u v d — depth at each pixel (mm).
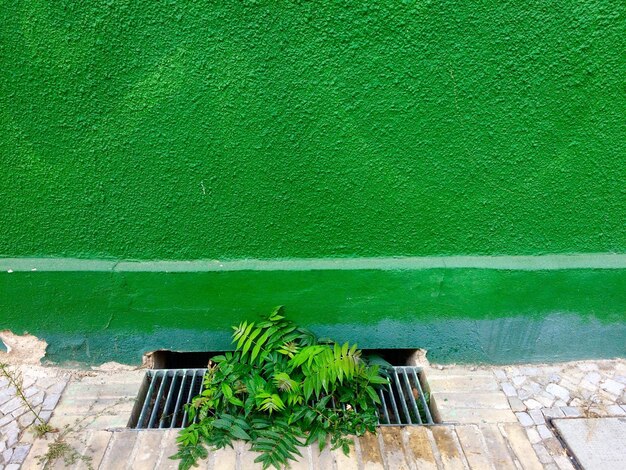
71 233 2309
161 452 2152
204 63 1946
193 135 2092
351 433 2213
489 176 2240
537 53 1961
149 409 2477
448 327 2598
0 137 2045
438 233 2389
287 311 2537
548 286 2461
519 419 2355
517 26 1910
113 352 2588
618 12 1875
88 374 2584
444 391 2512
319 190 2252
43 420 2287
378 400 2289
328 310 2539
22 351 2580
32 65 1909
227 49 1923
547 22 1900
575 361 2699
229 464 2084
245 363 2406
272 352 2404
